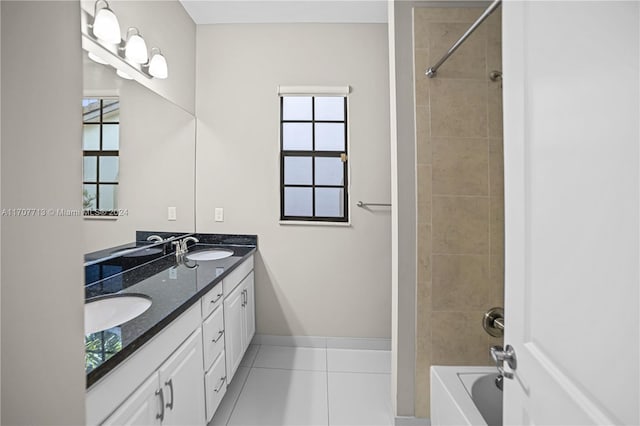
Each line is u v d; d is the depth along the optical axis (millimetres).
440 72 1750
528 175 741
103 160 1576
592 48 535
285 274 2705
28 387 437
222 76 2686
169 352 1271
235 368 2146
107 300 1394
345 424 1829
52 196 453
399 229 1773
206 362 1646
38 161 442
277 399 2043
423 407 1778
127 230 1798
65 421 464
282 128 2738
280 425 1815
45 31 447
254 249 2598
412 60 1769
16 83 422
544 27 672
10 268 421
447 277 1763
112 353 925
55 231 455
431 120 1749
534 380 717
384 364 2457
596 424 524
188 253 2412
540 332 699
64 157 462
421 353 1771
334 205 2766
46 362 448
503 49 850
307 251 2695
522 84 760
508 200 835
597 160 527
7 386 423
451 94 1750
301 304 2709
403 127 1768
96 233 1556
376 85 2635
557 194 634
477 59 1747
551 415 653
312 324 2709
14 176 423
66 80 460
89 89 1479
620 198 479
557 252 636
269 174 2686
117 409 970
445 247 1761
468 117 1748
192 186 2658
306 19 2619
